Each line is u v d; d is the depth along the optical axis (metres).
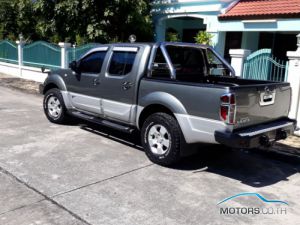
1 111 8.56
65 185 4.45
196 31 16.64
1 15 18.81
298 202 4.40
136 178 4.81
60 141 6.29
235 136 4.41
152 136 5.39
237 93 4.45
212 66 6.55
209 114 4.62
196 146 5.15
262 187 4.80
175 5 14.66
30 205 3.89
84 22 14.56
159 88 5.25
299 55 7.15
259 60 8.24
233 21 12.78
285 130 5.23
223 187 4.71
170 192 4.44
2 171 4.79
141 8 14.46
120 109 5.92
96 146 6.12
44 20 15.69
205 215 3.91
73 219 3.65
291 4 11.96
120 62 5.96
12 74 15.93
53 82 7.36
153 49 5.55
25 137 6.41
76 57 12.44
